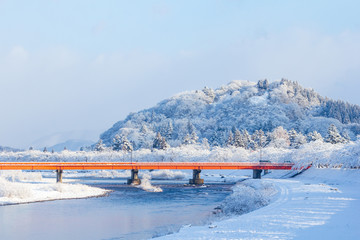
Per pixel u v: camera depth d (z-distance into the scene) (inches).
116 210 2748.5
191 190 4347.9
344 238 1143.0
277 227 1343.5
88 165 5049.2
